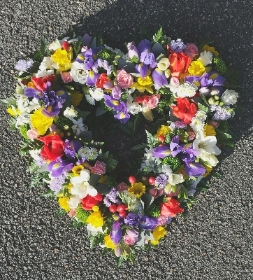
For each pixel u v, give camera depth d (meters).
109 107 0.76
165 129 0.75
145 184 0.77
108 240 0.77
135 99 0.77
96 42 0.79
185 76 0.75
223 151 0.85
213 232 0.87
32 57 0.84
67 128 0.74
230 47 0.83
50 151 0.72
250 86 0.84
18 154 0.85
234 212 0.87
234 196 0.86
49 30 0.84
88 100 0.77
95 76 0.74
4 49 0.84
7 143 0.85
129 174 0.83
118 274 0.87
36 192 0.86
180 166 0.75
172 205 0.76
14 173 0.85
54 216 0.86
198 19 0.83
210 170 0.80
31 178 0.84
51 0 0.83
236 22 0.83
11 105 0.78
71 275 0.87
